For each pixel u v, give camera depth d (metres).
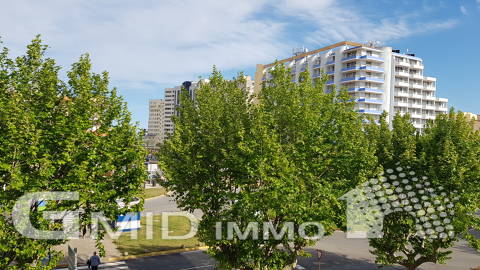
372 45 88.25
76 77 14.16
